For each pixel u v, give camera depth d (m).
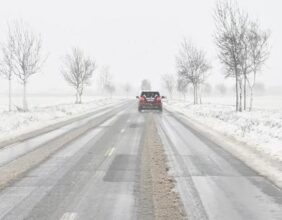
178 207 7.27
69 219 6.59
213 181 9.41
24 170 10.77
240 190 8.55
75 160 12.32
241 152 13.66
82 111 41.34
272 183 9.22
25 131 21.06
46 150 14.38
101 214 6.87
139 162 11.90
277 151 13.31
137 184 9.10
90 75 60.12
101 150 14.38
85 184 9.14
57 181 9.48
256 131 18.45
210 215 6.78
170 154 13.30
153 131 20.64
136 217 6.68
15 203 7.60
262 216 6.73
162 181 9.39
